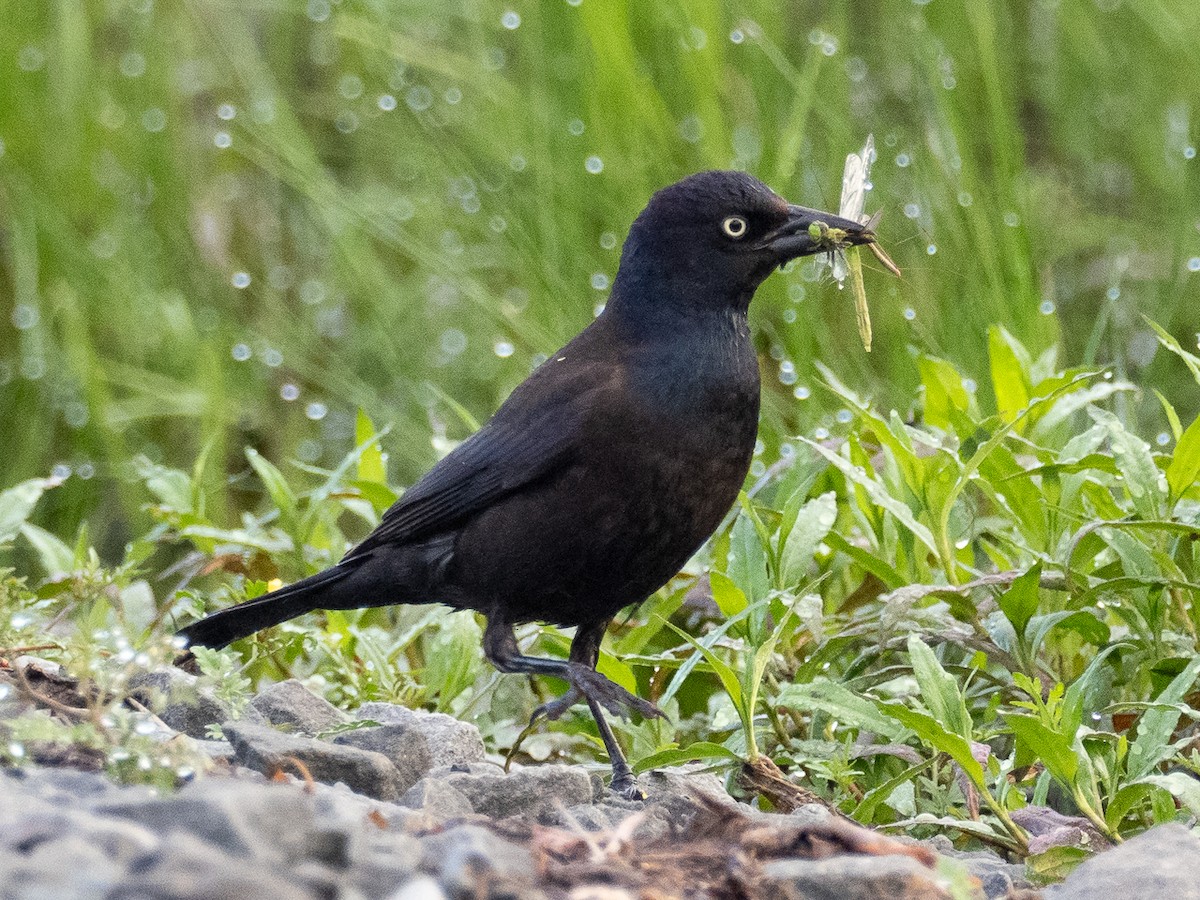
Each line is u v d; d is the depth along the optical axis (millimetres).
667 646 10344
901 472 9023
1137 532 8375
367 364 16688
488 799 6707
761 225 8469
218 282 17469
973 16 15797
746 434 8430
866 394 13344
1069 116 16719
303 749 6508
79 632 7441
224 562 10727
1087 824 6957
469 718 9523
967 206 13500
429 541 8680
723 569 9711
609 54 15406
